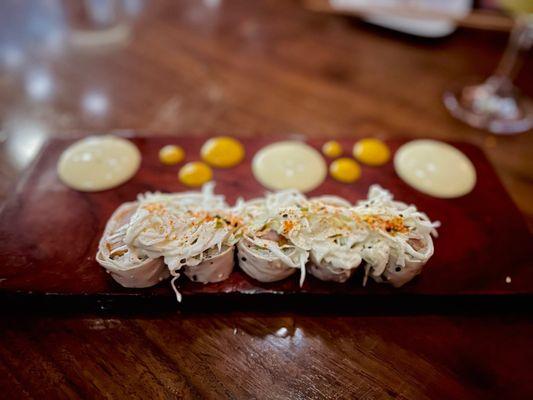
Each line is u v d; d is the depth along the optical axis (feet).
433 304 0.61
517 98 1.10
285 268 0.56
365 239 0.56
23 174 0.70
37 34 1.13
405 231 0.57
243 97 1.02
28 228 0.63
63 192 0.68
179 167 0.74
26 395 0.50
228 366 0.53
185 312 0.58
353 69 1.13
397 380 0.53
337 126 0.97
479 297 0.60
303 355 0.55
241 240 0.57
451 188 0.75
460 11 1.27
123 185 0.70
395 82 1.11
